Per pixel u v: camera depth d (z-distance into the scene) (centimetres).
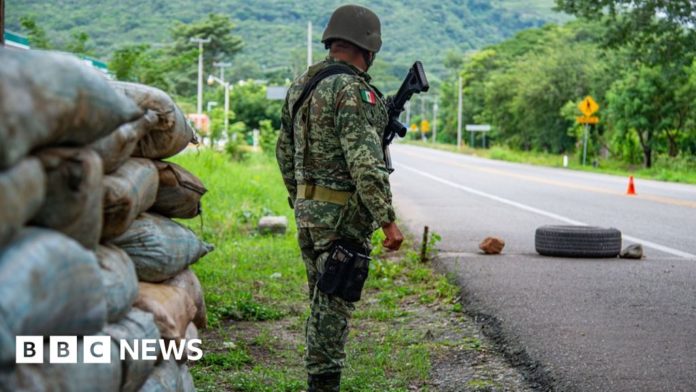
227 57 11106
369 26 460
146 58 2462
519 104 6525
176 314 367
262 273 967
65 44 2466
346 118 435
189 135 428
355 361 609
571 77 6244
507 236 1342
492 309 771
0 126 204
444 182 2962
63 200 247
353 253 445
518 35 11600
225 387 548
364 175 429
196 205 432
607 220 1620
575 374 566
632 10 3011
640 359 602
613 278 928
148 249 376
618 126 4444
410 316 774
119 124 272
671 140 4347
